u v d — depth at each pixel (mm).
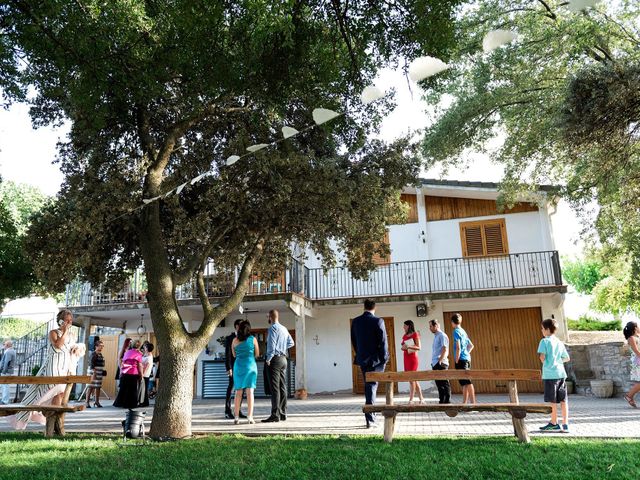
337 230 8914
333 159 8336
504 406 6012
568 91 9422
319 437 6703
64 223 7555
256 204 8414
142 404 13078
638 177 10594
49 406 7301
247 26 6695
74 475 4727
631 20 11695
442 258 17234
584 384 14047
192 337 7551
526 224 17094
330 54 7758
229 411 9477
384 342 7742
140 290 17344
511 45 12625
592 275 32969
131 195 7703
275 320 9117
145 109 8414
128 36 6676
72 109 8070
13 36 6508
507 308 16938
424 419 8867
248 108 8500
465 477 4434
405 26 6938
